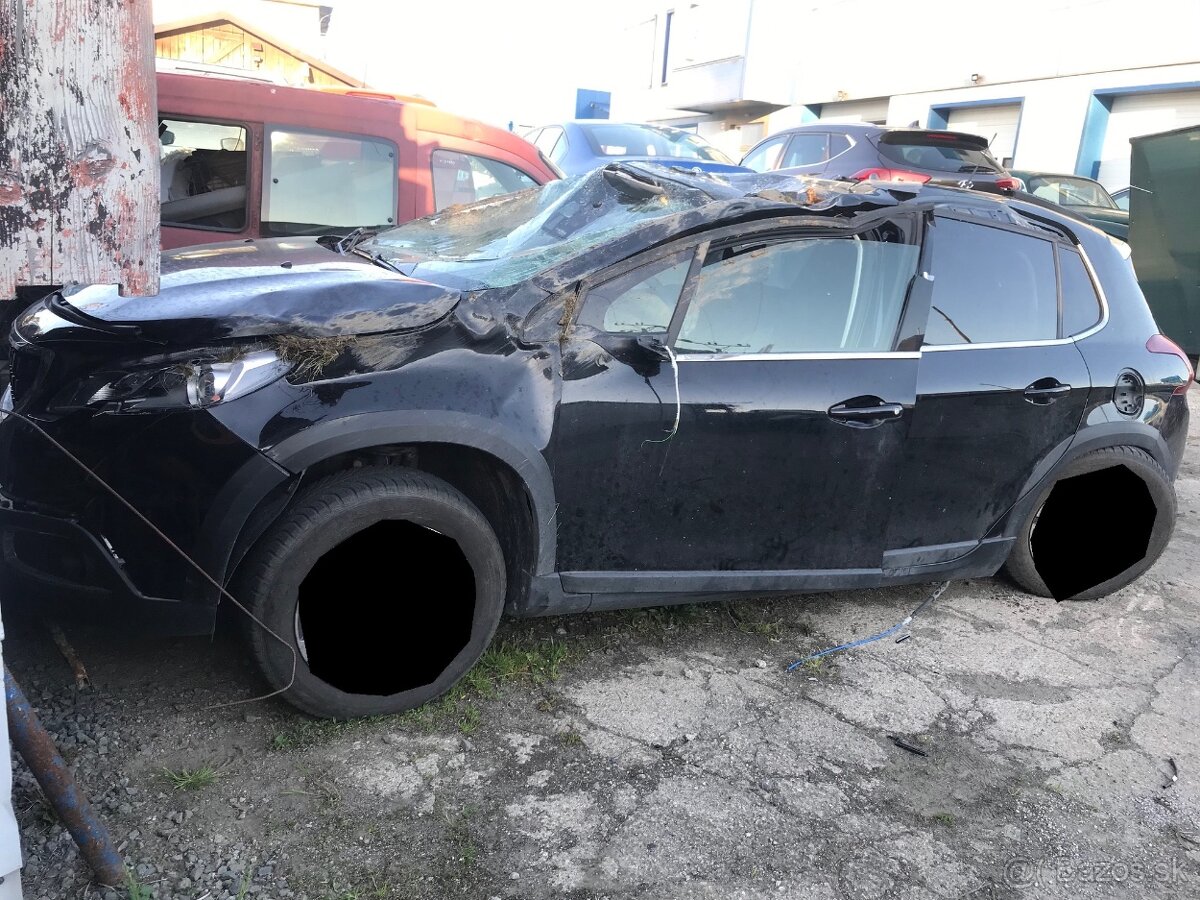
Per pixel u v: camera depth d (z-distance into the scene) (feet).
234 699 9.07
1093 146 51.67
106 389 7.87
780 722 9.73
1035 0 53.26
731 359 9.68
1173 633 12.67
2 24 4.74
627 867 7.50
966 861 7.98
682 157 30.86
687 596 10.26
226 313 8.11
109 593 7.97
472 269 9.87
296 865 7.17
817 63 68.90
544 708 9.52
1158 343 13.05
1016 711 10.38
